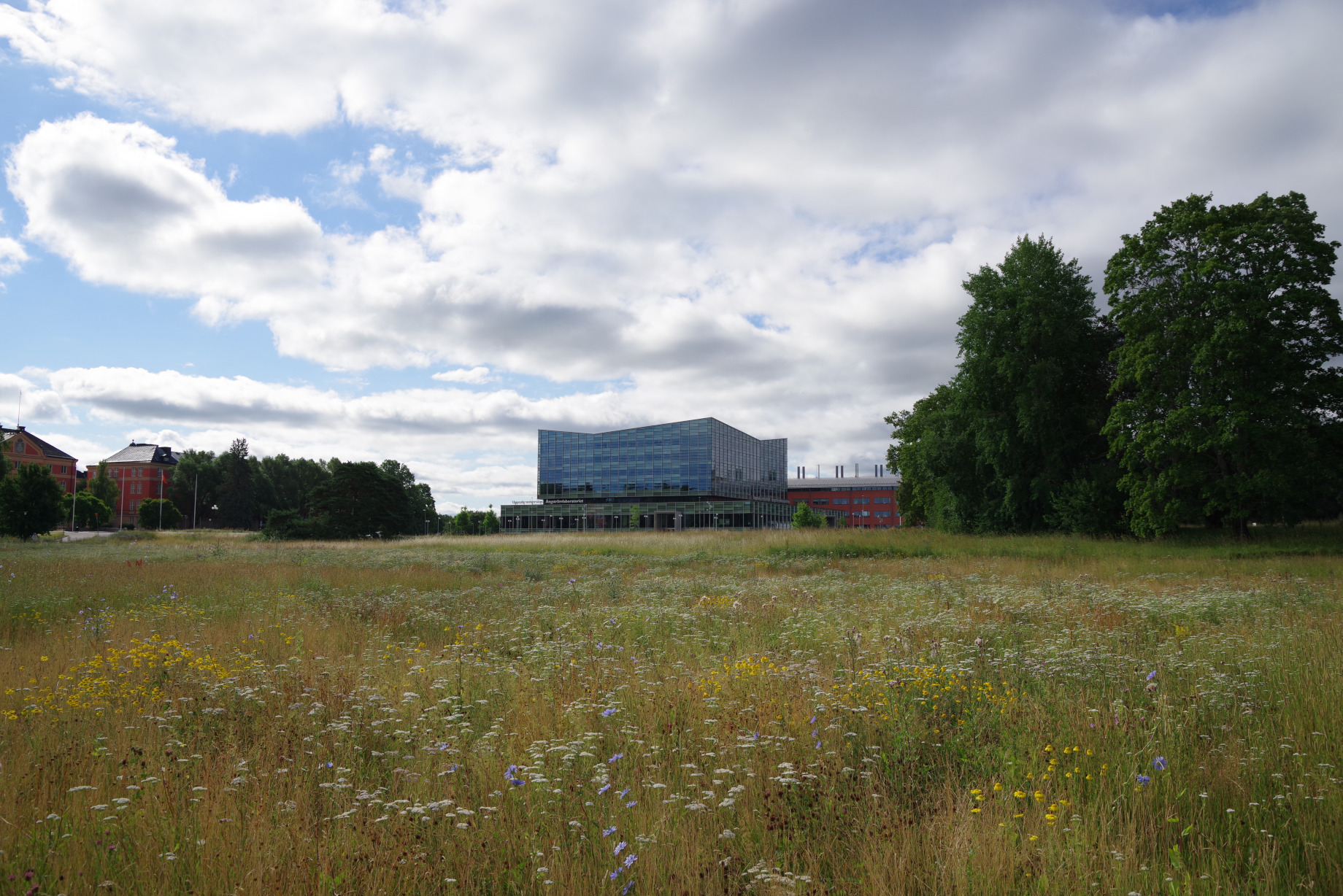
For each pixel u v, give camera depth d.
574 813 3.96
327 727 5.53
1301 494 28.64
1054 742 4.81
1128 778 4.20
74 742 5.01
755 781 4.31
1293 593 13.99
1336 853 3.39
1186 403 29.81
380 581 20.16
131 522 128.12
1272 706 5.74
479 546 48.50
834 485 146.00
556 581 19.95
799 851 3.63
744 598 14.57
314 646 9.20
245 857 3.37
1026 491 38.47
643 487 108.19
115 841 3.55
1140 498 31.20
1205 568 22.33
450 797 4.30
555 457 112.88
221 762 4.67
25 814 3.82
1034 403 37.16
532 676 7.21
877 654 7.91
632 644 9.22
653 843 3.47
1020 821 3.79
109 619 10.79
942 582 17.44
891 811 3.97
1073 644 9.08
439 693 6.60
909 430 50.38
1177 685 6.36
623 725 5.50
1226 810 3.84
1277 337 28.75
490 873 3.41
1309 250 29.19
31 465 56.22
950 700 5.68
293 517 70.06
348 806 4.18
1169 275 31.38
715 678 6.76
